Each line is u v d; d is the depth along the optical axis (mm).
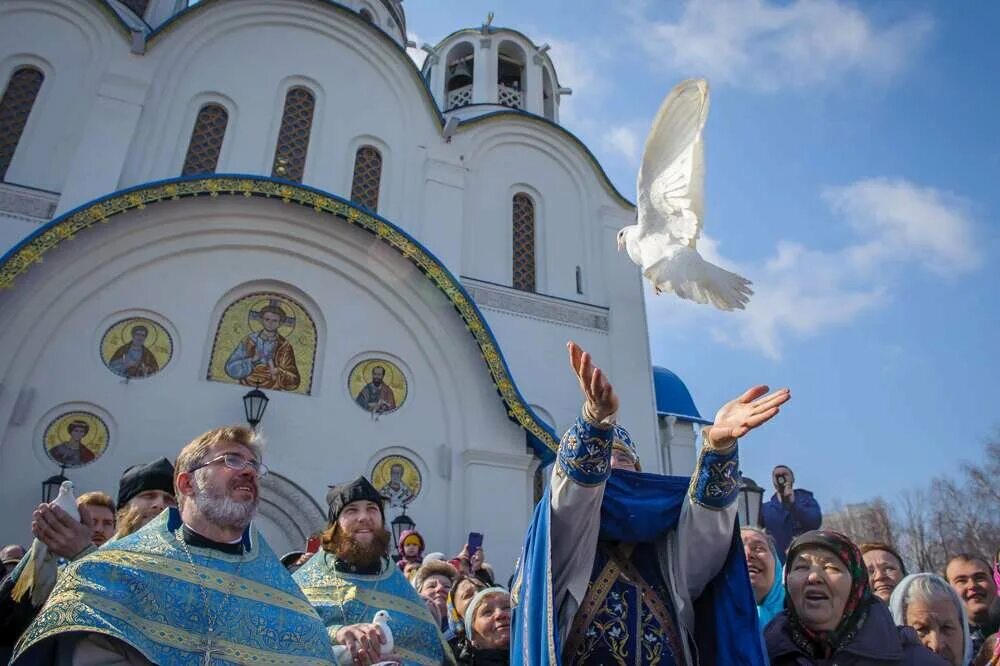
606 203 16531
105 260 11031
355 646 3357
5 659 3283
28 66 13141
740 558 2828
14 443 9781
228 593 2900
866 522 41656
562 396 13898
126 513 4117
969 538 35438
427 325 12508
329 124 14422
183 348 11133
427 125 15258
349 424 11578
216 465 3072
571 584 2711
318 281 12328
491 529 11359
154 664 2557
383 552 4355
